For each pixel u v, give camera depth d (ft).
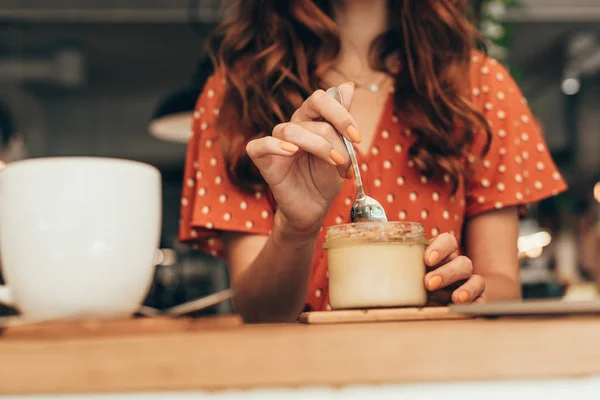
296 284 3.56
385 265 2.72
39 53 26.02
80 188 2.35
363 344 1.55
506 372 1.54
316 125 2.86
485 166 4.46
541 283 17.49
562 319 1.79
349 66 4.45
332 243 2.81
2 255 2.44
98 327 1.94
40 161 2.36
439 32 4.32
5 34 24.77
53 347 1.56
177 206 29.94
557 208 23.81
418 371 1.54
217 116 4.24
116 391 1.55
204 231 4.35
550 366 1.53
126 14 22.52
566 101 30.07
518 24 23.95
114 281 2.40
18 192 2.35
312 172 2.98
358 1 4.41
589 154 29.14
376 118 4.34
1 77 26.00
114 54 26.55
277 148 2.72
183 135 9.82
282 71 4.18
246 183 4.13
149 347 1.56
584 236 23.30
